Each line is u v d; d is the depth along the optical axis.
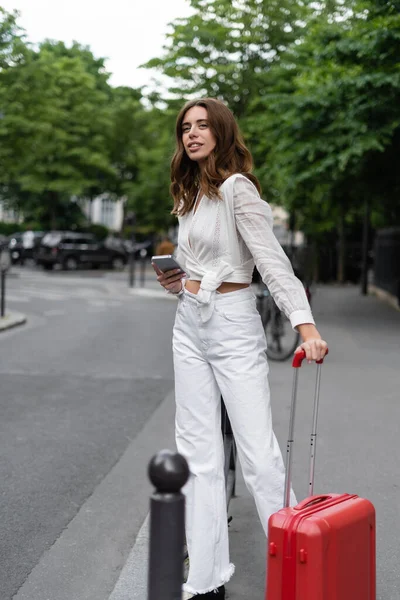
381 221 34.09
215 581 3.32
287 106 16.23
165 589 2.02
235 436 3.32
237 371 3.28
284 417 7.46
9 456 6.14
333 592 2.76
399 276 21.39
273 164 19.92
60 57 49.53
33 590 3.73
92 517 4.78
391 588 3.66
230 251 3.30
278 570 2.76
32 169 45.00
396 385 9.27
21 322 16.98
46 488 5.34
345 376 9.92
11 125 26.62
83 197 52.47
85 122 45.50
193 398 3.37
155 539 2.03
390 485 5.29
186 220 3.45
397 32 14.48
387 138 15.27
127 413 7.79
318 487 5.22
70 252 44.44
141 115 47.12
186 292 3.38
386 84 14.82
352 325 16.44
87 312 20.33
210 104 3.35
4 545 4.31
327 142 15.73
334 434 6.79
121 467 5.86
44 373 10.24
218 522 3.34
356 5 15.20
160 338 14.49
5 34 25.42
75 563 4.07
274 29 24.17
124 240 60.41
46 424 7.26
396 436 6.72
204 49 24.48
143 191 48.88
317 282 35.91
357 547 2.89
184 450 3.38
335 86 15.37
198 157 3.34
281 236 38.66
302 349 3.02
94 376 10.05
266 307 11.66
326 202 19.89
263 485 3.25
